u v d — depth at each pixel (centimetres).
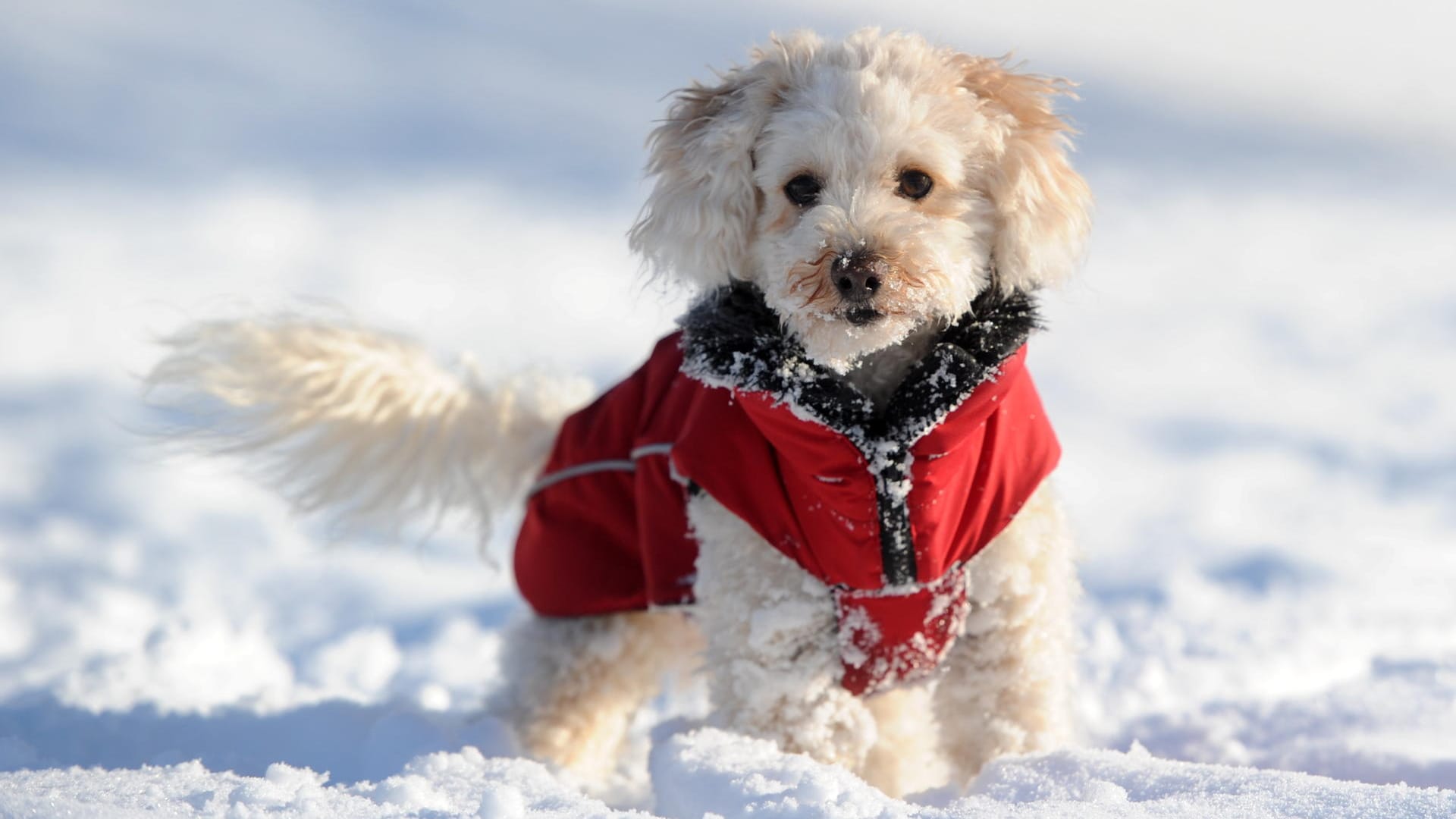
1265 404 1091
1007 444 307
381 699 436
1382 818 223
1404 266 1625
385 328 424
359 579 693
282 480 424
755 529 309
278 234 1675
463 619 605
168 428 414
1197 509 815
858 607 309
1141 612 546
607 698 391
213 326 404
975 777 316
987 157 318
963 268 303
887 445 294
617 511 374
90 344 1202
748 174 322
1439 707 381
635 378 386
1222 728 384
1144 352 1262
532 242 1678
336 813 234
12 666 505
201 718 372
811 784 246
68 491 853
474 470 429
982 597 312
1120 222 1848
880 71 321
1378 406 1074
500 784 264
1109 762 277
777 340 305
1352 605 556
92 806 232
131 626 577
